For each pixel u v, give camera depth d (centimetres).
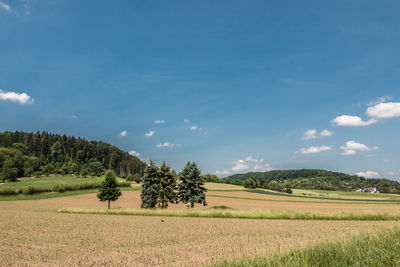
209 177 19762
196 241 1783
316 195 16650
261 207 7512
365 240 940
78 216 3872
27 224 2856
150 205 6028
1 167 17950
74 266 1191
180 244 1688
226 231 2245
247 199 10669
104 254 1428
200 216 3666
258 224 2742
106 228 2502
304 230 2216
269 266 718
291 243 1577
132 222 3012
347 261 721
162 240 1845
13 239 1931
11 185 14200
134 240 1856
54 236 2055
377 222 2808
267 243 1616
